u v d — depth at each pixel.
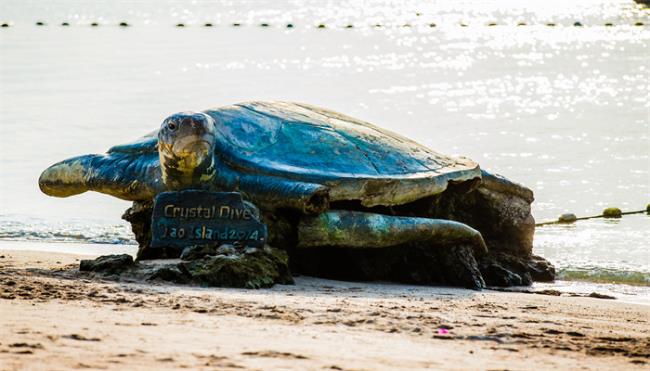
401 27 77.25
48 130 30.47
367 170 15.81
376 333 9.82
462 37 67.25
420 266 16.28
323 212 15.09
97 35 67.31
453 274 16.23
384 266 16.17
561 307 13.44
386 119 33.41
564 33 69.31
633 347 9.83
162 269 13.31
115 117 32.78
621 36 65.88
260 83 42.19
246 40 64.31
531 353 9.27
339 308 11.31
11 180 24.58
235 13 91.06
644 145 29.23
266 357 8.17
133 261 14.00
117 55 53.56
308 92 39.75
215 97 37.62
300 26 77.88
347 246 15.42
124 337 8.67
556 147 28.95
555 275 17.92
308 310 10.99
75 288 11.67
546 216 22.34
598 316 12.73
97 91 38.81
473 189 17.70
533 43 62.16
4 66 47.50
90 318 9.62
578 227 21.56
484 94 39.84
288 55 54.59
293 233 15.22
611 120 33.56
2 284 11.59
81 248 18.92
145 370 7.45
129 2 102.88
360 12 94.44
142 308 10.52
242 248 14.16
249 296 12.02
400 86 41.88
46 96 37.44
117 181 15.69
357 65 50.00
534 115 34.66
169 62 49.84
